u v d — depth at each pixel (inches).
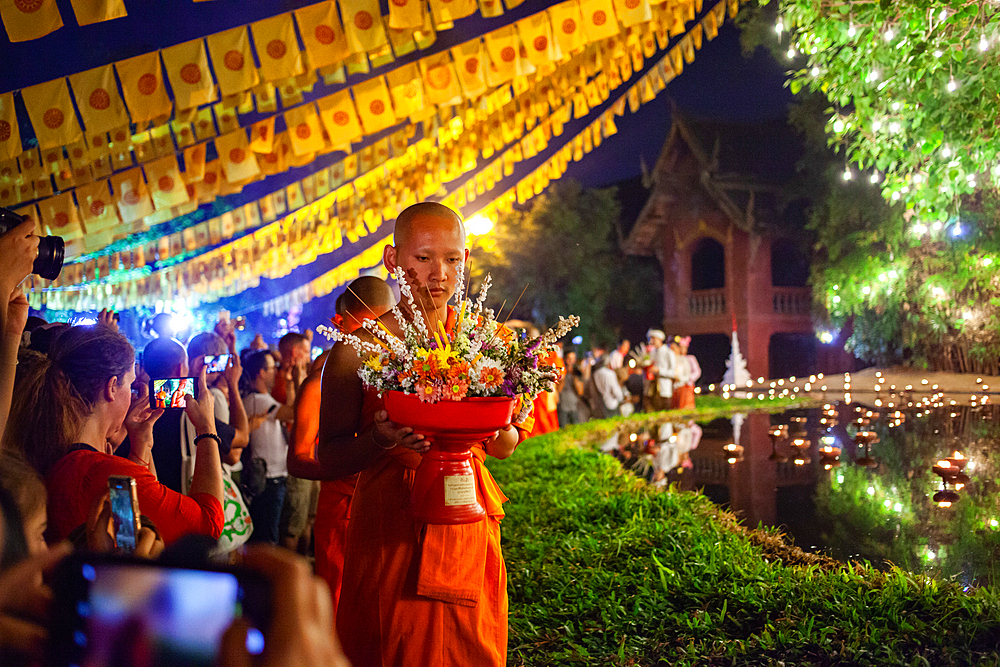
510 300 1443.2
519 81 338.0
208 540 37.4
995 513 248.4
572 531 255.8
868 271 928.3
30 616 34.2
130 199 248.2
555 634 173.3
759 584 183.6
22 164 243.4
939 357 955.3
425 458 107.8
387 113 237.1
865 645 148.6
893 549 216.4
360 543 110.0
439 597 105.2
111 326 93.0
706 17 317.1
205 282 536.1
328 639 33.2
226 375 177.9
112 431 92.0
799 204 1294.3
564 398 679.1
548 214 1466.5
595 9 228.4
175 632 32.3
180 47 191.8
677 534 227.3
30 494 64.6
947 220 463.8
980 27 322.7
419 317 107.7
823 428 553.6
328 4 201.0
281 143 245.4
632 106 342.0
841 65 340.5
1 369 81.8
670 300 1380.4
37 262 96.7
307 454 164.9
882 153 378.3
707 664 151.3
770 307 1277.1
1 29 261.1
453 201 421.1
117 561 33.6
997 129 340.8
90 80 187.8
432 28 231.5
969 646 145.5
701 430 596.4
